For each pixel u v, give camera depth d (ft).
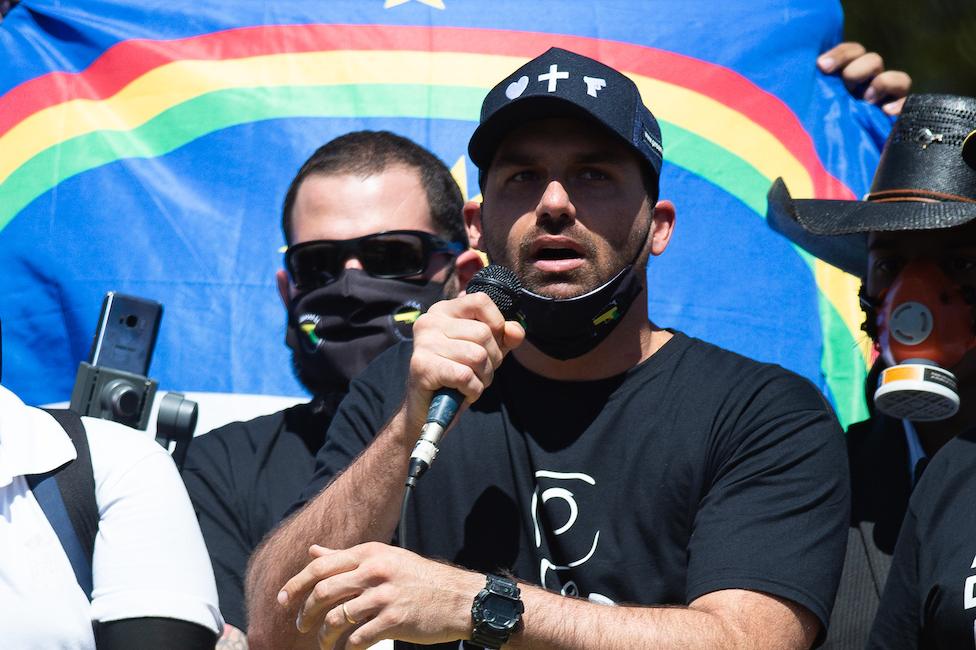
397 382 25.25
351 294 29.86
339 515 22.56
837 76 38.50
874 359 32.48
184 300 34.83
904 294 26.32
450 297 30.68
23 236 35.24
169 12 37.04
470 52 36.50
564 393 24.22
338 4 37.11
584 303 23.63
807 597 21.54
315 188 30.81
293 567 22.72
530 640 20.75
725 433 23.32
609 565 22.99
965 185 27.07
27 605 19.21
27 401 34.40
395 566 20.80
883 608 23.39
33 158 35.78
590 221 23.90
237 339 34.68
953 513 22.66
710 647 20.81
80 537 19.99
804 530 22.24
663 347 24.63
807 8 38.19
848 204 27.68
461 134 35.91
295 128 35.88
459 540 23.63
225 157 35.78
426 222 30.91
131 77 36.37
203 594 20.39
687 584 22.33
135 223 35.29
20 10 37.27
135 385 25.89
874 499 27.25
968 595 21.65
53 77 36.45
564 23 36.91
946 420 27.20
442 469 24.07
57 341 34.73
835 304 35.17
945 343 26.05
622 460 23.50
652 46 36.96
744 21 37.60
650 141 24.73
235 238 35.27
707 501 22.88
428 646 23.30
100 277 34.91
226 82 36.29
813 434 23.21
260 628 23.00
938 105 27.71
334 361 30.07
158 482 20.89
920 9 57.93
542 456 23.72
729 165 36.24
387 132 32.37
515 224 24.17
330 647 21.08
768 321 35.06
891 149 28.02
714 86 36.83
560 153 24.16
